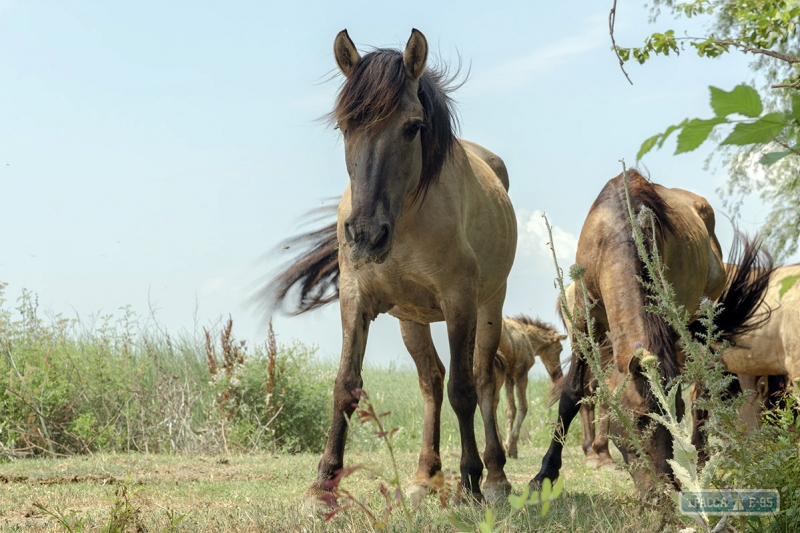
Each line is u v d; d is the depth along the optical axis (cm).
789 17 419
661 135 83
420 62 378
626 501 286
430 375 505
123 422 884
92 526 337
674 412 252
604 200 487
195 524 344
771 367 702
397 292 427
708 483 241
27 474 570
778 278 684
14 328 895
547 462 507
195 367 1007
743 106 78
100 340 950
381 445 929
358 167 362
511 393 1067
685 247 486
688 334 264
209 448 849
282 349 984
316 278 658
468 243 434
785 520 258
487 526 155
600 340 507
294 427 936
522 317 1205
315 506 358
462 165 452
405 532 303
